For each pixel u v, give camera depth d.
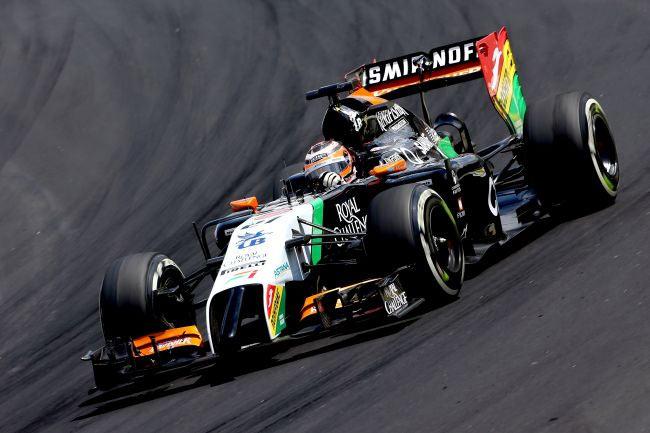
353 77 35.03
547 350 19.92
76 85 68.31
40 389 33.22
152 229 49.88
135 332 27.70
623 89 46.62
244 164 55.09
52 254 50.50
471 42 34.50
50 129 63.72
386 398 20.38
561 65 54.50
